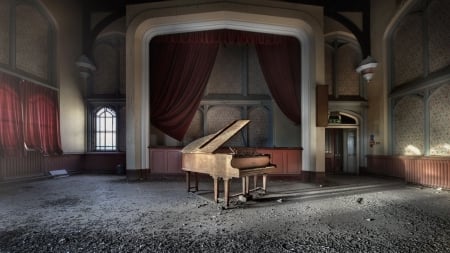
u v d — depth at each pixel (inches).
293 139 404.5
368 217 163.2
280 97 359.6
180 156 333.7
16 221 152.3
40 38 333.4
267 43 350.6
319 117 317.7
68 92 378.3
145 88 333.4
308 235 130.7
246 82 416.8
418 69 298.7
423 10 288.0
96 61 419.2
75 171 391.2
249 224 148.2
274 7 319.0
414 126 305.9
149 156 335.0
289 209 183.0
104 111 420.8
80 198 216.2
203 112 411.5
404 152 323.3
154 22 326.6
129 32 323.6
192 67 351.6
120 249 113.3
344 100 401.1
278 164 336.5
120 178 344.8
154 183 299.6
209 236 128.6
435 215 167.9
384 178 352.8
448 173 256.5
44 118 331.3
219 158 193.9
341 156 420.8
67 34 374.6
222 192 243.9
